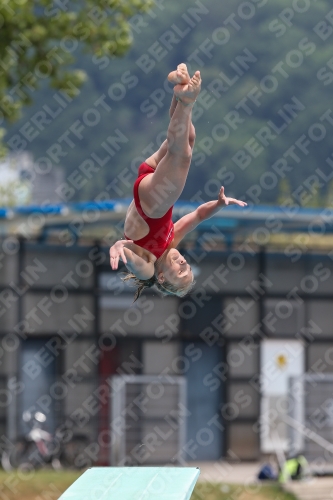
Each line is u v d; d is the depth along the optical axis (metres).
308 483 62.97
